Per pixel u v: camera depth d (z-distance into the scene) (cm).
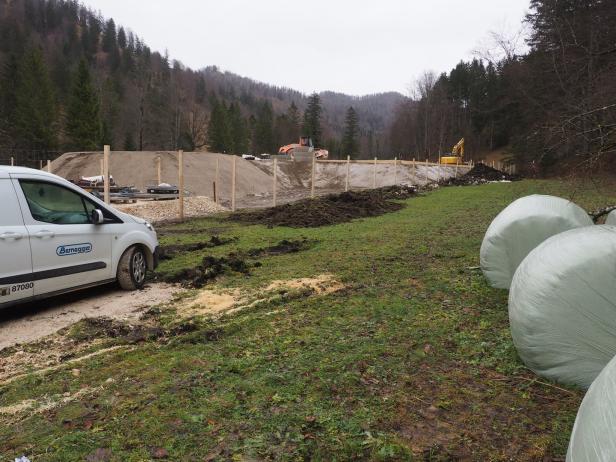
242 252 1073
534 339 425
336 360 467
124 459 312
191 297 716
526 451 327
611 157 726
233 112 9588
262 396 394
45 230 615
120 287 761
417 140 8725
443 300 678
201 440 333
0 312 650
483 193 2705
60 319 624
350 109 10475
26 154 5675
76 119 5994
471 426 358
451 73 8906
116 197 2450
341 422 355
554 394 404
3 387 427
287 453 318
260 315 623
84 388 423
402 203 2212
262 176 4353
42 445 331
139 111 7112
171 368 454
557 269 412
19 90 6319
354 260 955
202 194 3394
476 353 491
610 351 396
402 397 397
